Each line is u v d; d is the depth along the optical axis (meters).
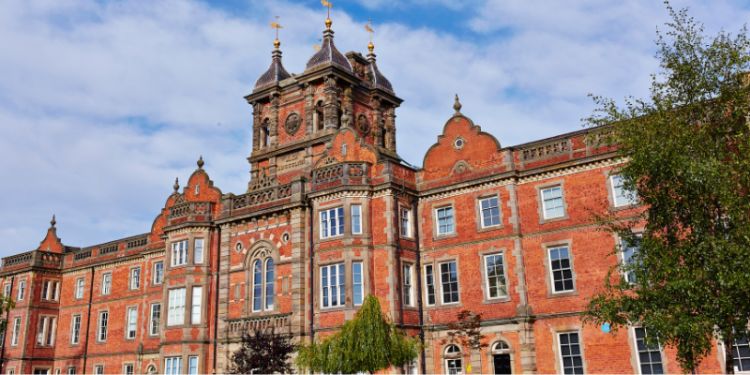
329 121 44.41
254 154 47.78
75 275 55.62
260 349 31.53
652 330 20.42
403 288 34.94
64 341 54.12
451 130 37.09
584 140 32.53
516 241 33.50
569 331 31.45
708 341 19.47
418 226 37.00
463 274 34.91
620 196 31.56
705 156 20.11
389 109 50.66
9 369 52.72
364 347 25.83
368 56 51.34
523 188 34.38
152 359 46.09
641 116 21.75
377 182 35.97
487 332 33.34
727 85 20.56
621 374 29.81
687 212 20.66
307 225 37.25
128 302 50.34
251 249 39.25
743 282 18.08
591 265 31.48
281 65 49.94
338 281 34.62
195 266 41.31
